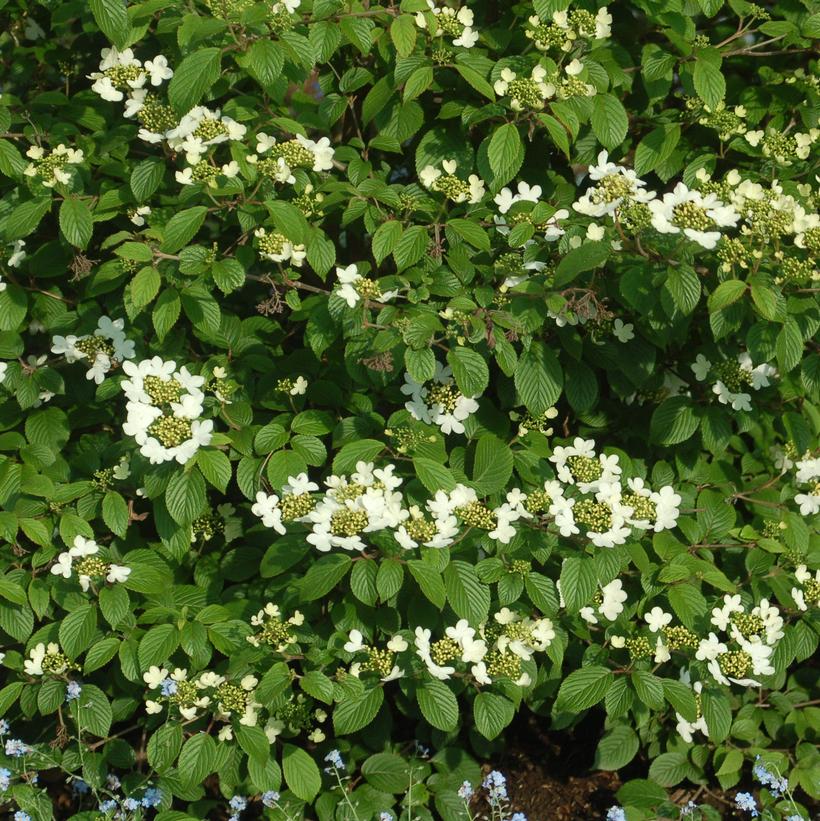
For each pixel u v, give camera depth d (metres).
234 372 1.19
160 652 1.11
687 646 1.13
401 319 1.06
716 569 1.15
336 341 1.19
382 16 1.16
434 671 1.07
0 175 1.19
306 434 1.13
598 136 1.14
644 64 1.19
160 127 1.14
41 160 1.14
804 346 1.20
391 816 1.18
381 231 1.11
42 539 1.13
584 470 1.13
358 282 1.09
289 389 1.16
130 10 1.11
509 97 1.14
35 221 1.13
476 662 1.08
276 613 1.11
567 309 1.09
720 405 1.22
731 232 1.14
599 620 1.17
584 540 1.11
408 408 1.14
